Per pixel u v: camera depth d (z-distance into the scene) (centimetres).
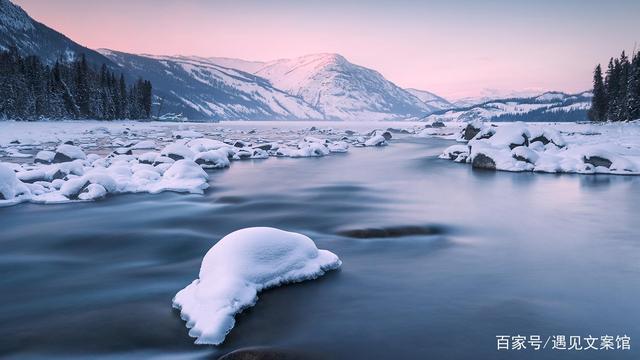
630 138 5288
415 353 671
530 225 1577
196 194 2259
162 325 784
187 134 7831
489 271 1055
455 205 1977
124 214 1777
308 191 2391
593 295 900
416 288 940
